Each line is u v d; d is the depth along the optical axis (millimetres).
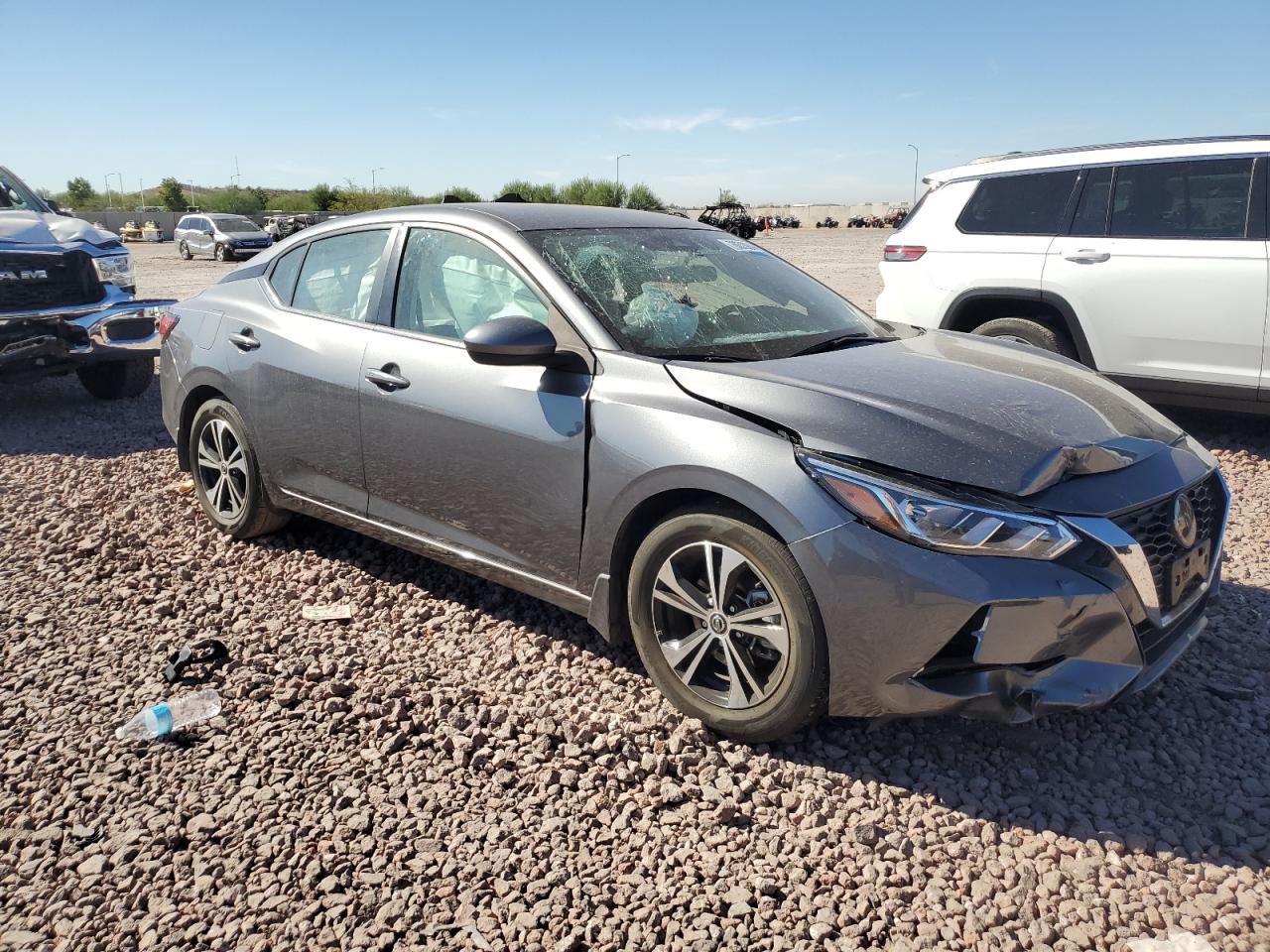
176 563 4508
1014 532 2594
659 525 3051
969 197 6859
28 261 7176
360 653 3645
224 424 4652
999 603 2574
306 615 3938
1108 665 2727
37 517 5164
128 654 3629
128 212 64188
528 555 3453
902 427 2785
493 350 3131
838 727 3111
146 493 5562
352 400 3918
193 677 3447
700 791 2801
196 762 2957
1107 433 2988
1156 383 6133
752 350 3393
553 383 3305
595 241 3764
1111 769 2898
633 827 2664
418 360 3711
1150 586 2732
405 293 3920
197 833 2633
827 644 2736
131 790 2816
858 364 3271
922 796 2777
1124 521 2742
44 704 3279
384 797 2781
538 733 3078
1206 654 3582
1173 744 3033
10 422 7629
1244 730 3098
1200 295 5863
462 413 3512
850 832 2611
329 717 3195
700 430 2936
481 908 2363
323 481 4191
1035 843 2584
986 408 2959
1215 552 3168
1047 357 3758
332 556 4586
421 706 3262
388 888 2432
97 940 2279
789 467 2762
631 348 3258
